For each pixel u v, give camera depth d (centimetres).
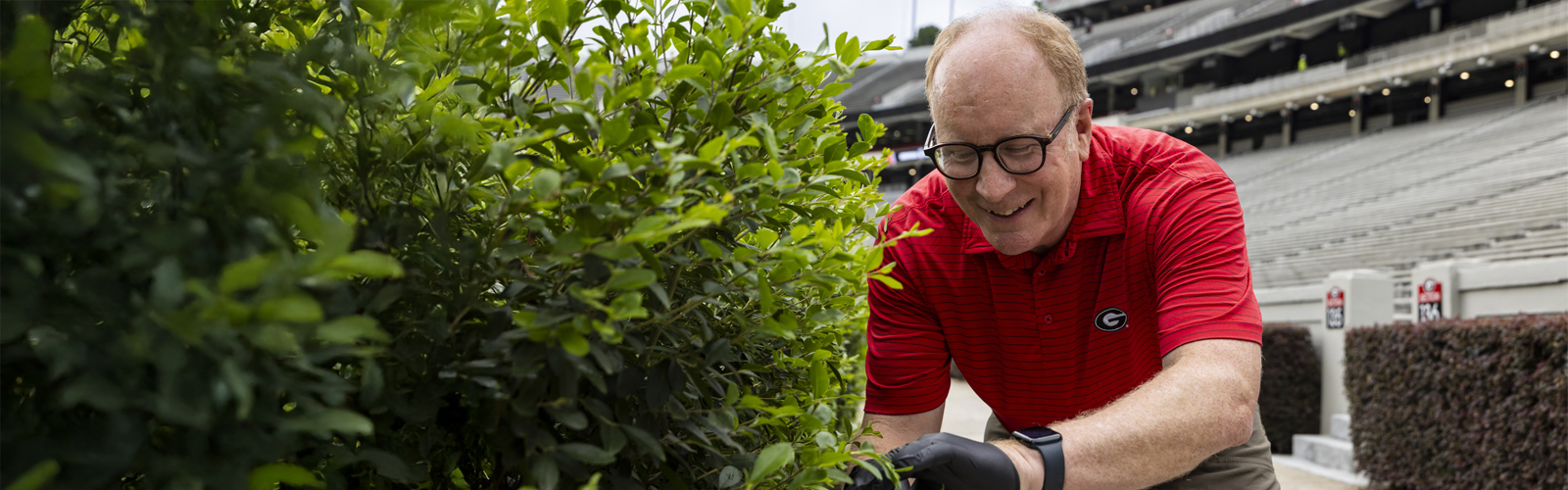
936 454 128
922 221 207
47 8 69
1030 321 204
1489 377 534
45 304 61
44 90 55
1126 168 195
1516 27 3184
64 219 61
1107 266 193
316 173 71
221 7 72
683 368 96
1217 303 164
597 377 81
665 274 96
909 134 4950
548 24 97
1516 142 2352
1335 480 755
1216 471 216
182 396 59
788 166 100
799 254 90
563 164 93
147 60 69
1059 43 165
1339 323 898
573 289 77
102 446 60
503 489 98
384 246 80
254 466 66
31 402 65
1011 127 155
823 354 115
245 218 65
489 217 91
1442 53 3188
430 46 86
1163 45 4241
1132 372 204
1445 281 888
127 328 61
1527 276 791
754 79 104
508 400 83
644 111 101
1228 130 4250
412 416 81
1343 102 3894
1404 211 2045
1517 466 508
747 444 116
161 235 60
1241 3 4750
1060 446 137
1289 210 2533
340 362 81
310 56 75
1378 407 668
